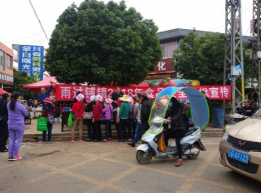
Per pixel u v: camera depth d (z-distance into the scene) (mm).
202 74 13320
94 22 10125
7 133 7078
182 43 14312
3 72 24125
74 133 8750
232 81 11070
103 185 4457
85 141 8711
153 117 5961
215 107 11711
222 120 10539
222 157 4676
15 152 6098
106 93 10297
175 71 16234
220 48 12867
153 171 5281
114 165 5727
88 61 9992
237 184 4500
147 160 5871
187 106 7426
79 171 5266
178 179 4777
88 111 8555
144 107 7137
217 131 9977
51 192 4137
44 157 6445
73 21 10711
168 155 5895
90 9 10039
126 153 6910
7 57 26641
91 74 10562
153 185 4461
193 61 13570
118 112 8664
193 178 4828
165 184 4508
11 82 26203
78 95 8617
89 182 4613
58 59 10477
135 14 10977
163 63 18469
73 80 10492
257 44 12461
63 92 9883
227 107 11766
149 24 11922
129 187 4363
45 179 4770
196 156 6305
